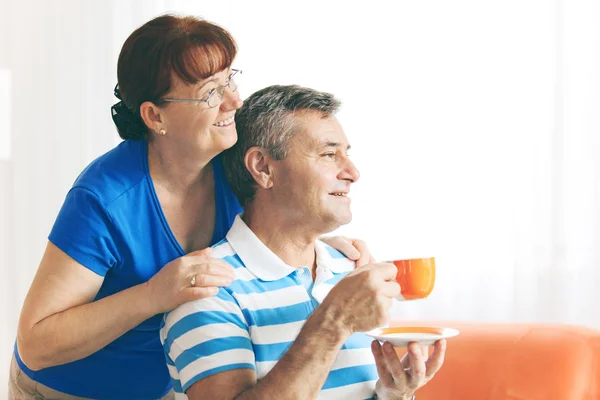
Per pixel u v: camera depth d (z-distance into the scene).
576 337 1.75
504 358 1.78
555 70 3.48
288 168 1.61
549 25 3.51
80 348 1.51
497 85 3.60
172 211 1.68
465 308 3.65
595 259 3.45
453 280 3.66
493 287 3.62
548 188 3.52
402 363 1.62
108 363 1.69
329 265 1.72
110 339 1.52
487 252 3.63
